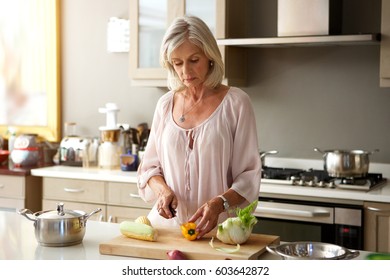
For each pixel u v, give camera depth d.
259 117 4.78
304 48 4.61
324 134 4.60
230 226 2.45
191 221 2.60
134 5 4.75
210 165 2.84
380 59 3.99
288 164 4.70
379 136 4.44
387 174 4.40
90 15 5.36
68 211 2.63
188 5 4.52
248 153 2.85
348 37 3.94
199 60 2.77
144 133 5.07
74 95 5.48
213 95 2.90
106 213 4.59
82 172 4.68
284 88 4.69
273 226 4.00
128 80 5.25
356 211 3.76
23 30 5.56
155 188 2.91
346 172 4.05
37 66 5.54
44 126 5.54
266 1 4.69
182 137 2.89
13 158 5.07
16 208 4.84
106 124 5.35
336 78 4.53
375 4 4.36
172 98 3.00
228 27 4.43
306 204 3.90
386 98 4.40
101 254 2.44
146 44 4.74
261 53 4.74
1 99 5.67
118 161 4.90
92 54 5.38
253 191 2.81
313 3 4.07
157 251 2.38
